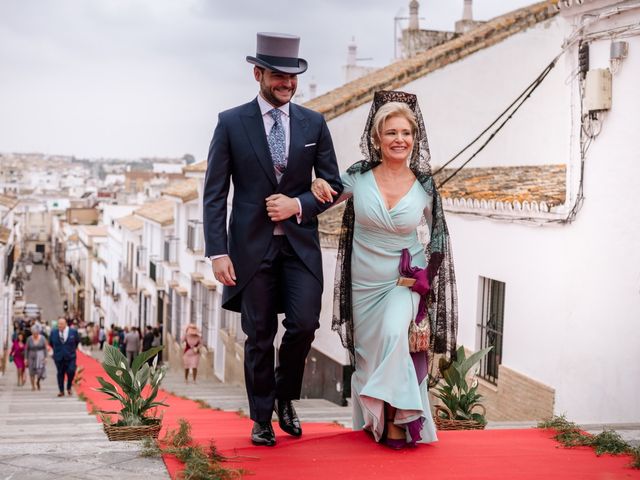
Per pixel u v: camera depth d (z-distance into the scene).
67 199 136.00
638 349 7.97
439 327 5.52
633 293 8.09
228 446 5.32
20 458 4.86
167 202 38.34
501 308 11.37
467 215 12.04
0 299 28.67
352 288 5.53
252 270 5.10
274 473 4.67
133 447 5.16
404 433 5.32
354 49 25.84
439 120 16.58
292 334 5.14
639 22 8.08
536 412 9.95
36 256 132.75
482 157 15.70
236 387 20.59
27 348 20.02
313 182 5.14
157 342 28.17
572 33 9.07
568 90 12.66
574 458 5.21
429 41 21.86
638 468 4.95
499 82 15.39
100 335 45.25
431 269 5.40
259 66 5.01
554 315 9.67
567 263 9.38
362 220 5.35
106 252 56.47
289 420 5.55
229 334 22.28
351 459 5.01
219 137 5.12
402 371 5.21
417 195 5.38
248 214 5.09
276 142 5.11
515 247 10.67
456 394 7.29
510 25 15.27
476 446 5.50
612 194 8.48
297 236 5.12
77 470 4.62
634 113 8.13
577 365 9.12
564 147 12.87
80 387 18.95
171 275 31.45
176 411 11.75
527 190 11.22
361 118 17.44
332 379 15.32
